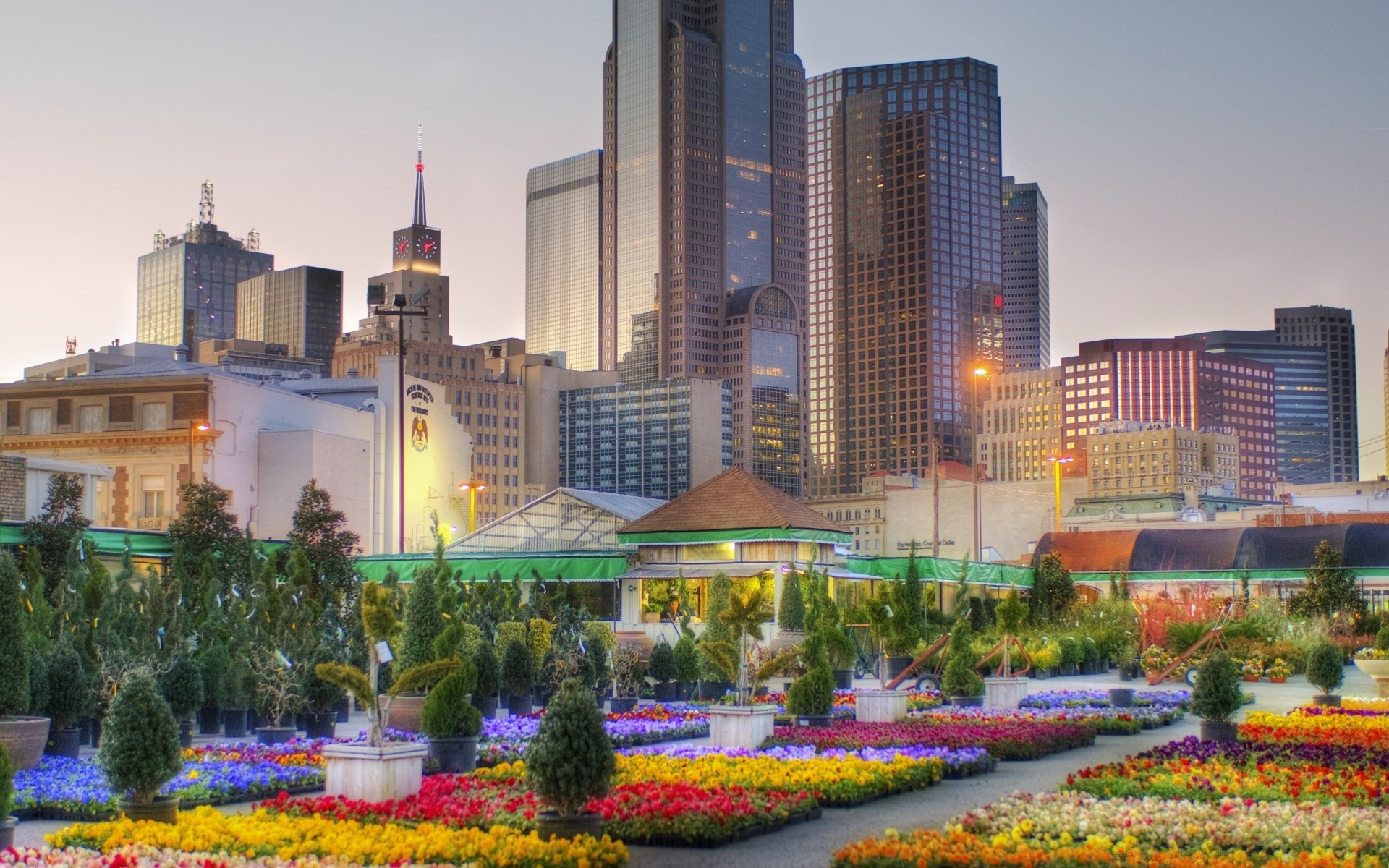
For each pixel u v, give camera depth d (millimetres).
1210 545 87375
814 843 20859
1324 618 69812
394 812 22078
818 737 31609
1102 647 62812
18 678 27578
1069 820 20984
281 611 47562
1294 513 149250
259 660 35344
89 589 41281
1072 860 18266
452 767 27547
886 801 25047
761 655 45938
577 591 67750
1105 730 36875
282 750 31375
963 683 42156
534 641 44656
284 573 63625
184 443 102062
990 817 21609
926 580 70188
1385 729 34344
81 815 23281
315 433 107625
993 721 36312
